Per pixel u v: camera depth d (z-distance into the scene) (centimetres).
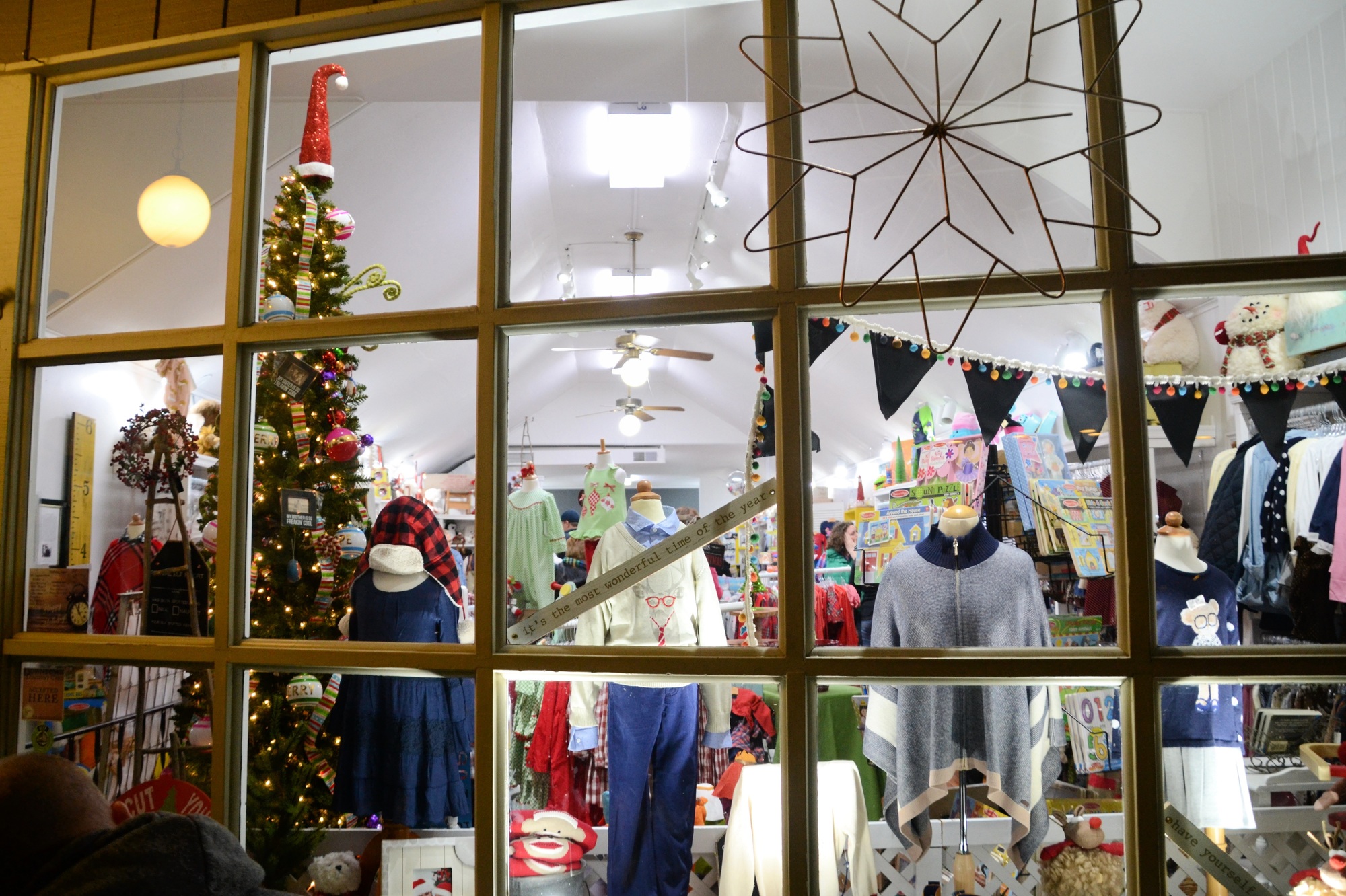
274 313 193
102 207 323
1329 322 210
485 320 132
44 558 309
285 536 256
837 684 127
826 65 228
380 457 646
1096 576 241
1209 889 193
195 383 345
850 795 210
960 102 232
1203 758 200
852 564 257
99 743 246
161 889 101
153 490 273
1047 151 239
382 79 254
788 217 127
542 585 260
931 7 199
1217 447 278
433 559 251
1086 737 229
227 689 136
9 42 151
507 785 131
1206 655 115
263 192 146
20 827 105
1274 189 221
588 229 487
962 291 121
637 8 144
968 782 225
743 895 200
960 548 211
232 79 274
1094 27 123
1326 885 179
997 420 182
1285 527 255
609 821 215
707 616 219
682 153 412
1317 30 209
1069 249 256
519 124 398
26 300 149
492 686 128
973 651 120
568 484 1291
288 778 221
